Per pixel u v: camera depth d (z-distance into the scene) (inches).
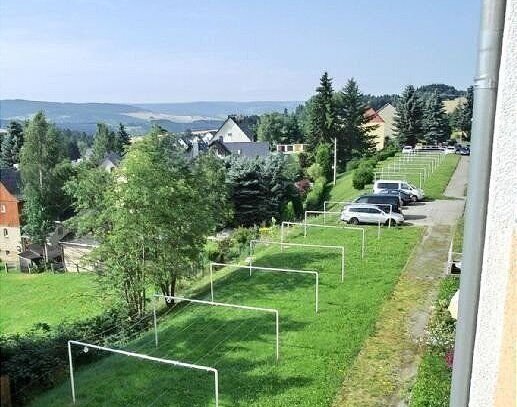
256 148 3299.7
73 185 856.9
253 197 1641.2
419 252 825.5
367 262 786.8
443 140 3206.2
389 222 1018.7
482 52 86.3
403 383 435.5
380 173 1744.6
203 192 918.4
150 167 786.8
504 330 89.2
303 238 989.2
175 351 541.0
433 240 895.1
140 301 819.4
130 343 593.6
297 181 2236.7
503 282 89.5
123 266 796.6
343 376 454.0
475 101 88.8
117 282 802.2
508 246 88.2
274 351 511.2
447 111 3767.2
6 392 180.1
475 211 91.4
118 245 776.3
